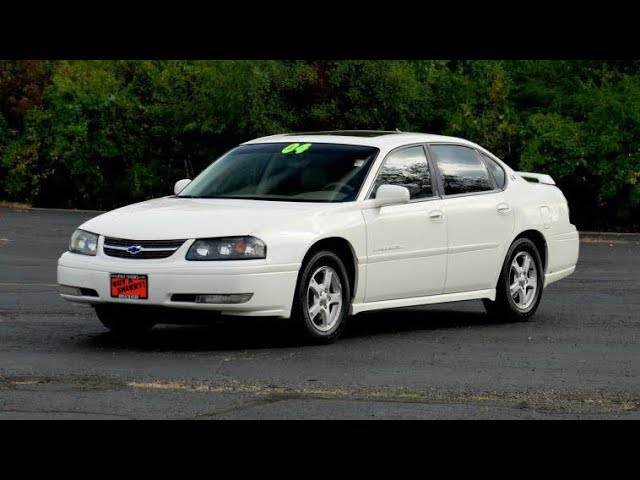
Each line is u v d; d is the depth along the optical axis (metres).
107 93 35.25
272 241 9.92
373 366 9.32
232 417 7.25
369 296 10.80
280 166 11.22
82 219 28.89
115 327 10.70
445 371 9.16
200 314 9.85
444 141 12.02
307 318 10.23
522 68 32.72
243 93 33.88
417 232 11.20
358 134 11.76
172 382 8.41
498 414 7.50
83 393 7.94
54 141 35.34
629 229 30.47
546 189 13.17
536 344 10.76
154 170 35.12
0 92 35.59
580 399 8.09
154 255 9.86
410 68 32.50
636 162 29.89
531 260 12.60
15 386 8.18
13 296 13.65
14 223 27.00
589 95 31.38
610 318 12.78
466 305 13.83
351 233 10.54
